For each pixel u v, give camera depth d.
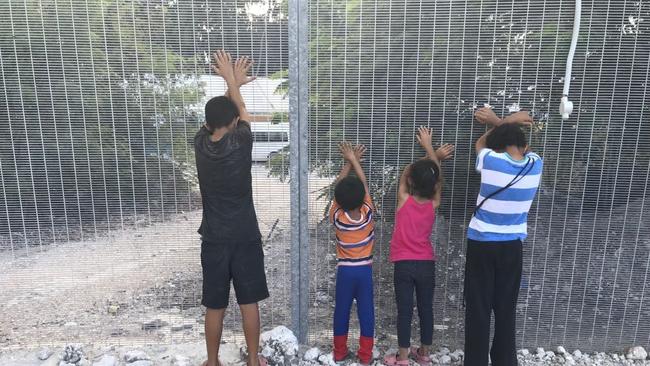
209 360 3.13
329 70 3.11
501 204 2.90
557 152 3.17
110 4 3.02
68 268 3.36
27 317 3.40
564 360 3.41
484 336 3.06
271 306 3.45
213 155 2.80
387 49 3.07
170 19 3.04
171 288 3.42
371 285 3.23
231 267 2.99
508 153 2.91
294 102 3.11
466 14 3.01
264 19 3.03
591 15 2.97
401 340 3.20
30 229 3.31
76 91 3.12
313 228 3.32
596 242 3.29
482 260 2.99
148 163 3.23
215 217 2.93
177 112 3.16
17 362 3.28
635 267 3.31
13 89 3.10
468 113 3.13
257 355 3.14
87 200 3.28
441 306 3.43
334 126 3.18
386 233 3.33
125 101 3.14
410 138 3.19
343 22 3.04
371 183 3.27
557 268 3.36
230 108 2.82
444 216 3.29
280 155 3.21
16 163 3.21
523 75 3.07
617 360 3.41
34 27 3.03
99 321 3.43
